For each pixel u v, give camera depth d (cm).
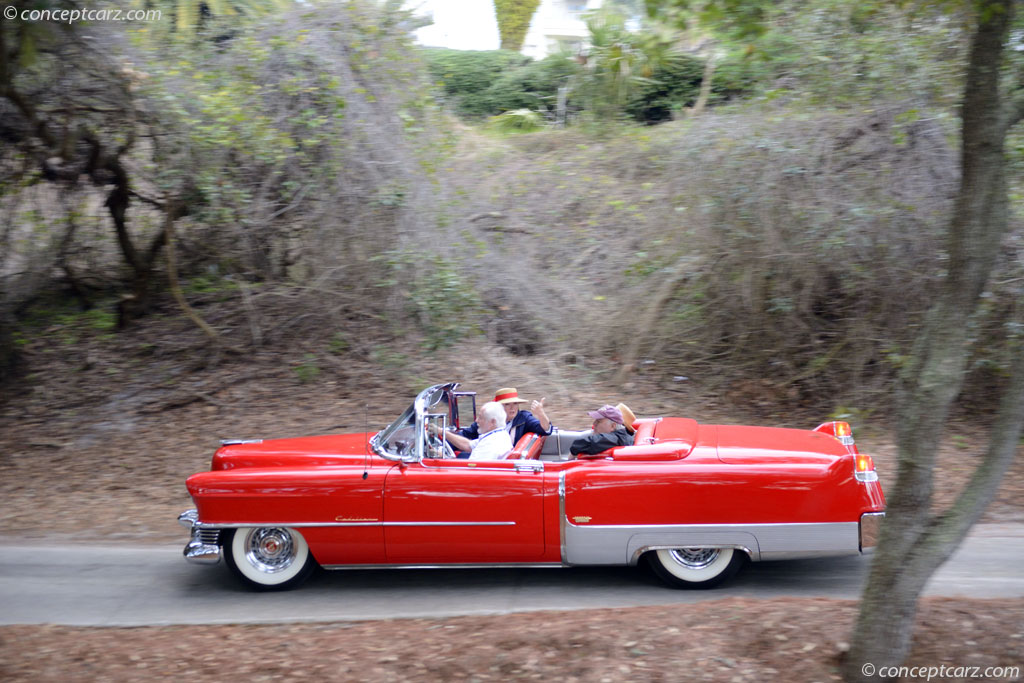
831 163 1066
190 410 1072
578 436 681
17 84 1020
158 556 697
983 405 1016
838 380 1066
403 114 1230
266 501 584
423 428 591
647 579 607
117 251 1391
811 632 457
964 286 399
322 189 1172
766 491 556
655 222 1230
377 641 491
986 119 405
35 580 642
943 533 402
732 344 1150
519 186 1455
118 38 1051
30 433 1041
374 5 1238
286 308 1245
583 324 1207
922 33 1032
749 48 705
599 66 1664
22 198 1196
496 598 579
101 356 1221
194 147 1136
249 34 1174
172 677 449
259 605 581
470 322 1185
